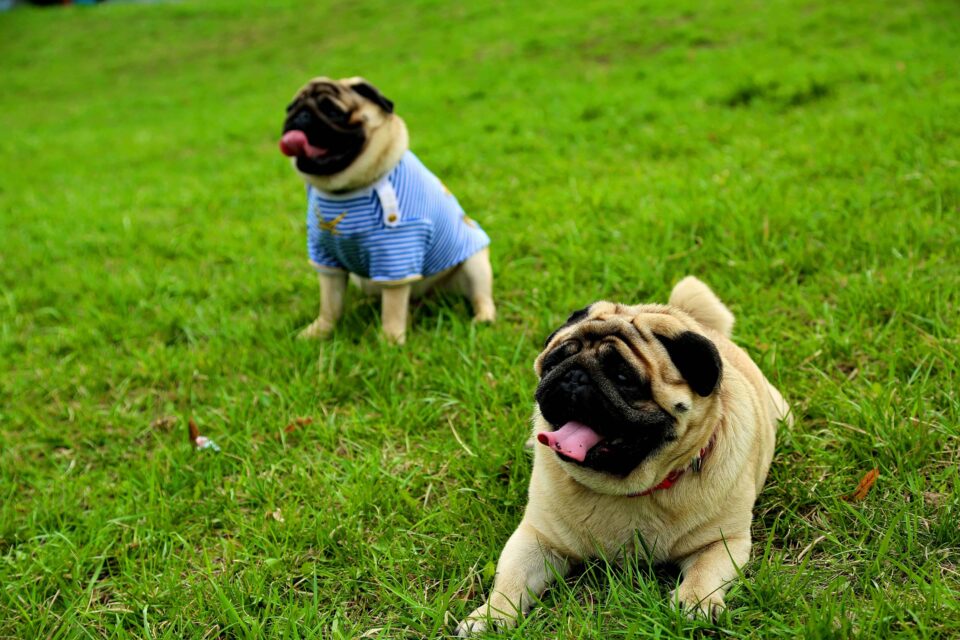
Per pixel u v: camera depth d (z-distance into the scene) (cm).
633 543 133
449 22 627
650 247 200
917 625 120
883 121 256
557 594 133
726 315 150
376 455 156
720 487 131
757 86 331
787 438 148
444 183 280
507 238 220
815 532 135
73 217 290
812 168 231
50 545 147
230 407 170
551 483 134
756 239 198
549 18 562
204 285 218
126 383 183
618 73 415
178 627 134
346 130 177
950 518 131
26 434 173
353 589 137
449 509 146
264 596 135
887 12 437
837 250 190
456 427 162
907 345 162
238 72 618
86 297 219
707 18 496
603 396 124
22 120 546
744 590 127
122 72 674
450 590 132
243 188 316
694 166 252
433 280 196
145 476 158
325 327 191
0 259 251
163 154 407
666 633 124
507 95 415
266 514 148
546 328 180
